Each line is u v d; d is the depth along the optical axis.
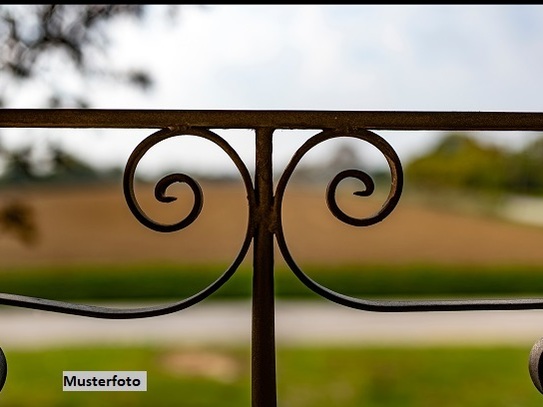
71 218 10.12
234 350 4.93
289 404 3.81
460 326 5.63
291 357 4.74
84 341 5.14
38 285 8.91
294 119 0.83
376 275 9.93
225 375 4.27
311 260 10.80
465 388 4.02
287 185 0.84
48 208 9.98
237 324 5.71
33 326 5.56
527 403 3.77
